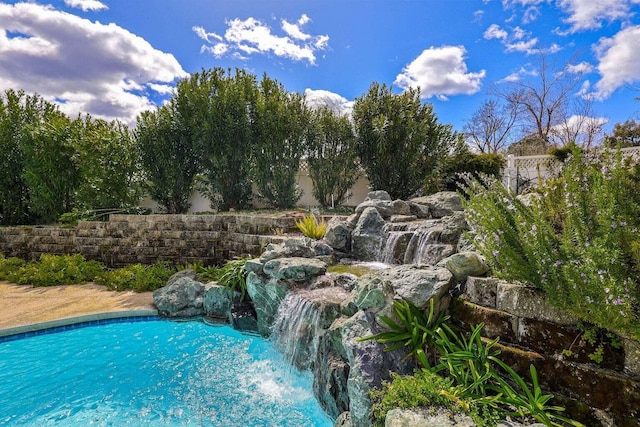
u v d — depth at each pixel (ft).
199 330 19.24
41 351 16.65
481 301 10.18
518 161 39.78
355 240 22.36
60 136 36.63
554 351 8.41
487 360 9.01
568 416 7.78
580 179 8.86
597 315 7.30
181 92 37.83
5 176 38.34
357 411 9.12
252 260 19.58
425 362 9.34
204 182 38.70
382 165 37.17
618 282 7.45
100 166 35.47
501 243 9.69
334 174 37.58
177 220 29.73
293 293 15.66
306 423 11.27
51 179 37.37
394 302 10.53
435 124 37.58
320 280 16.31
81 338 18.06
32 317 19.26
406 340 10.18
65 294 23.81
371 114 37.27
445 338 9.58
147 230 29.84
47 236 32.12
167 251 29.35
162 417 11.71
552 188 10.81
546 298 8.70
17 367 15.15
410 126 35.50
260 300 18.25
